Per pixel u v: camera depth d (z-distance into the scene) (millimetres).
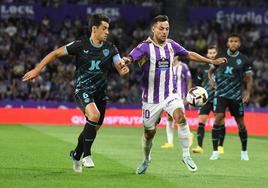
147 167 28703
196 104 28562
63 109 69688
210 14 92500
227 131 64500
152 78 26781
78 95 26828
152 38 27500
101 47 26719
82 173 27375
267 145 47969
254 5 95688
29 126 63938
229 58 35562
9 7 88312
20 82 78000
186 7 91938
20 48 85062
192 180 26203
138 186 23969
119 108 73250
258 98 80875
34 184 23766
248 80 36281
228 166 32344
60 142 44719
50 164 30703
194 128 66438
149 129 27281
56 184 23875
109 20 26641
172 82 26984
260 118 62094
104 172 28094
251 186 25000
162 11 91562
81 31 88312
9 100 73062
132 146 43500
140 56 26562
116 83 80188
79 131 57531
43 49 85312
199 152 39938
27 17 88625
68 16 89750
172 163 33094
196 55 27609
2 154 35000
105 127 65938
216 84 36031
